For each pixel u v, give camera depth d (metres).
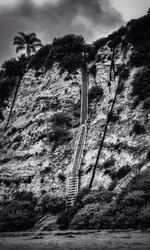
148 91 38.50
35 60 55.94
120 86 42.41
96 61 48.97
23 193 38.25
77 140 40.62
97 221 26.50
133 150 33.97
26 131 46.06
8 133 48.03
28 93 52.09
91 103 44.75
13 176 41.19
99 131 39.62
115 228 24.75
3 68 59.28
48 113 46.31
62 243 19.31
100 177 34.16
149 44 43.44
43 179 38.25
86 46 52.62
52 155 40.41
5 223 31.50
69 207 32.12
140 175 29.61
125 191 28.44
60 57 53.16
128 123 37.16
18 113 50.28
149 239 17.94
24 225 31.45
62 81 49.81
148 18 45.59
